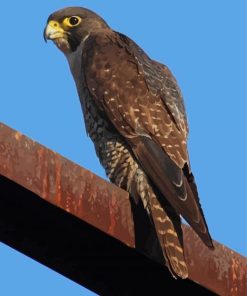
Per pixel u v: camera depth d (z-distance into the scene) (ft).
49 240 20.12
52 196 18.95
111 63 34.22
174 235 23.27
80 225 19.86
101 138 32.22
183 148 29.68
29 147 18.63
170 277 21.91
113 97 32.60
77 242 20.36
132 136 30.37
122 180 30.01
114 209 20.75
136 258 21.52
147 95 32.37
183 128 31.24
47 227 19.76
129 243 20.95
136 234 21.18
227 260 22.89
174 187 26.03
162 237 23.43
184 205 24.86
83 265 20.95
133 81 33.12
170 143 29.84
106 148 31.58
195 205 24.94
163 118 31.17
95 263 20.92
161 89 33.04
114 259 21.18
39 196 18.65
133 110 31.65
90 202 19.98
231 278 22.81
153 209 25.95
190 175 28.35
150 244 21.58
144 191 27.09
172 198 25.34
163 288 22.27
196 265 22.20
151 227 24.84
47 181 18.93
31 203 18.93
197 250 22.43
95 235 20.36
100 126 32.37
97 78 33.73
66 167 19.45
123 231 20.85
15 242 20.10
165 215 25.55
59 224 19.75
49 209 19.15
